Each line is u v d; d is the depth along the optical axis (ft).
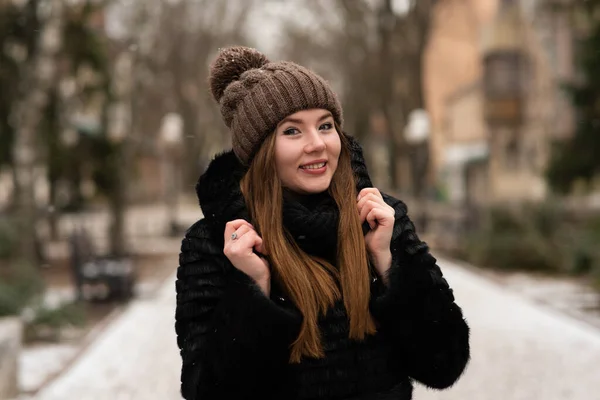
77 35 59.47
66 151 62.23
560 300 42.22
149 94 114.01
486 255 59.00
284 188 8.02
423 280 7.65
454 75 154.51
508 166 102.42
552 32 90.43
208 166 8.09
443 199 145.48
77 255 43.98
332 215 7.72
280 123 7.81
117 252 69.21
